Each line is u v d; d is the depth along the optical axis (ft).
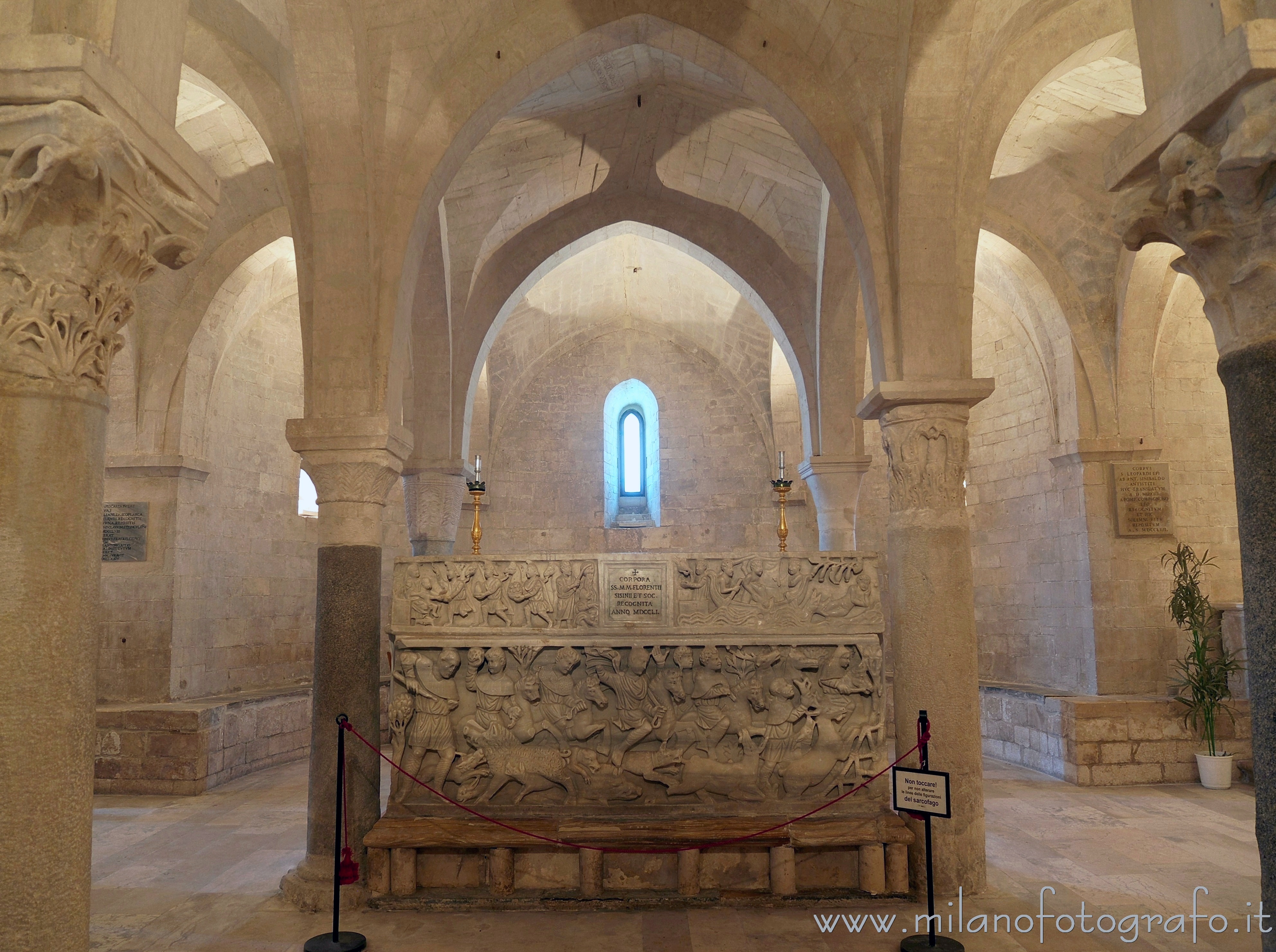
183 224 10.69
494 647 22.57
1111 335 37.11
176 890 21.85
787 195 35.35
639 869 20.99
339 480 21.76
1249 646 9.30
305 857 22.97
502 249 36.99
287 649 42.86
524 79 23.40
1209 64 8.93
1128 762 33.42
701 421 55.88
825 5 22.00
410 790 22.26
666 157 35.50
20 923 8.70
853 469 37.17
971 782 21.03
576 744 22.39
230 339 38.37
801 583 23.02
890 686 46.16
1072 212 35.17
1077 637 37.47
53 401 9.23
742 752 22.38
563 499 55.01
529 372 55.36
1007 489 42.55
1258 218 9.18
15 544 8.89
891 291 22.41
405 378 35.81
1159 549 36.63
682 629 22.66
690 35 23.53
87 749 9.45
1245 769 33.40
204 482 37.55
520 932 18.88
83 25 9.12
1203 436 37.58
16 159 8.64
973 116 22.76
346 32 20.47
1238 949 18.01
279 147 23.18
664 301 53.57
